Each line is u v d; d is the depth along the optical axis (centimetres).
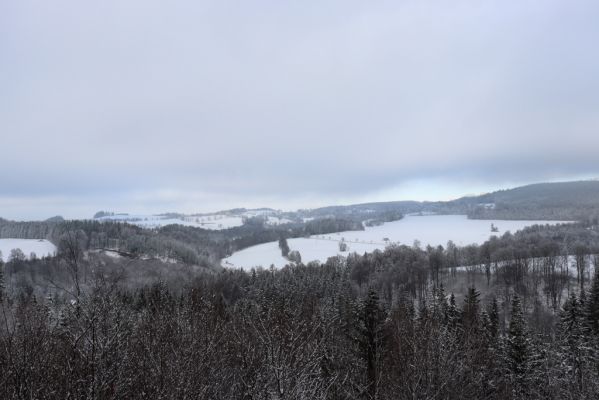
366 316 1666
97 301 643
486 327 2725
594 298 3353
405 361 1202
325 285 6153
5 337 607
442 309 2909
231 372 874
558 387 1842
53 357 645
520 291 7081
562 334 2552
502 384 1769
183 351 751
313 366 774
